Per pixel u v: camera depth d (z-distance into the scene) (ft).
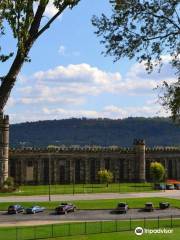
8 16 78.89
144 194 501.15
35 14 80.79
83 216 334.24
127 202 414.21
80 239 221.87
